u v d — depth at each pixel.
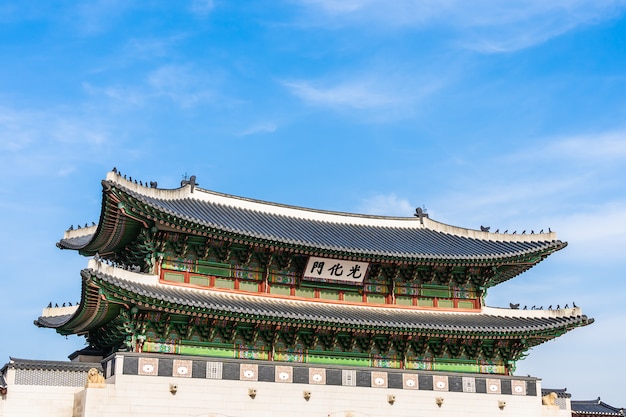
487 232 68.12
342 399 55.44
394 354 59.97
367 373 56.75
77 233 67.25
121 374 49.97
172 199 58.59
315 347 57.72
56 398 50.59
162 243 54.66
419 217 70.75
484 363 61.94
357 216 68.56
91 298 50.41
